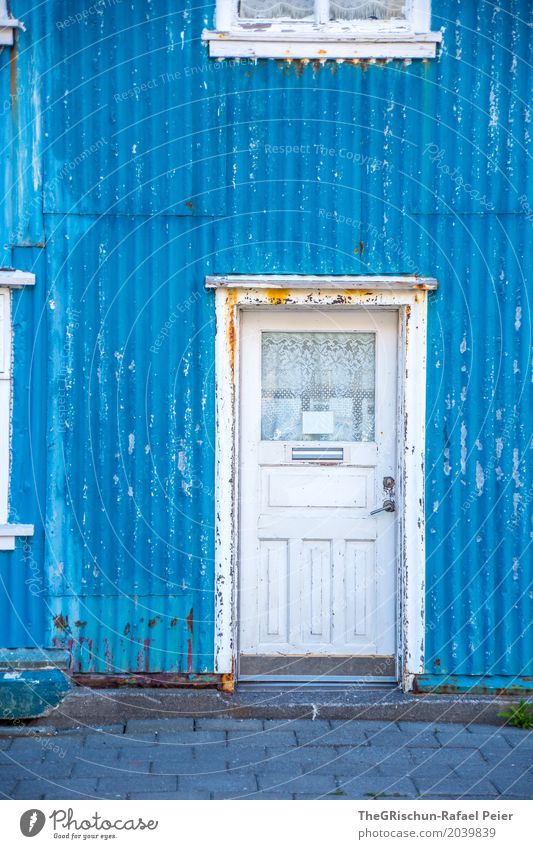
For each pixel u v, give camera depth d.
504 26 6.46
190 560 6.55
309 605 6.76
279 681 6.73
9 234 6.46
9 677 6.37
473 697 6.55
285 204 6.48
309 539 6.75
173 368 6.52
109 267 6.50
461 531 6.57
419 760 5.88
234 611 6.58
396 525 6.71
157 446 6.52
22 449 6.50
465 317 6.53
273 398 6.75
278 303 6.50
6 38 6.39
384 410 6.73
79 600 6.53
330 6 6.52
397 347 6.70
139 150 6.47
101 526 6.53
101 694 6.43
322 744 6.09
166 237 6.49
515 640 6.59
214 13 6.43
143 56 6.44
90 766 5.74
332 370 6.74
